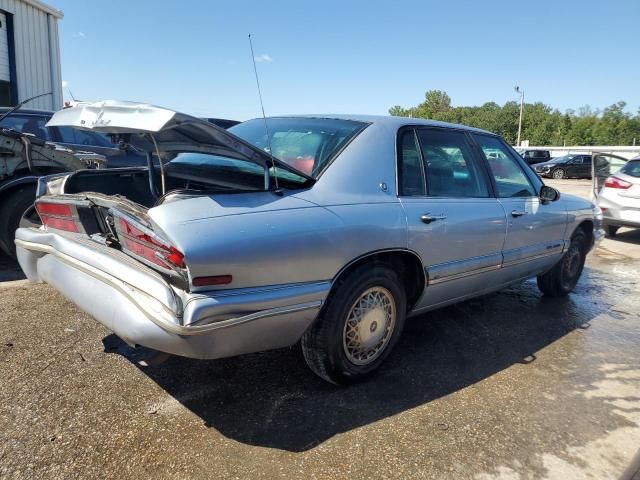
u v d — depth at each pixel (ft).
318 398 9.77
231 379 10.27
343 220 9.04
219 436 8.41
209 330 7.36
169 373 10.32
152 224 7.55
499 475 7.88
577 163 96.48
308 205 8.85
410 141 11.24
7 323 12.26
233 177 9.62
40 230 10.71
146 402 9.25
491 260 12.55
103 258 8.55
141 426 8.54
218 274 7.47
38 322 12.40
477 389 10.53
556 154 151.02
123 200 8.53
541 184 15.26
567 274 17.22
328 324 9.26
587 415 9.77
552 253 15.35
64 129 22.08
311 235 8.48
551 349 12.89
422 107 349.82
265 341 8.29
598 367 11.97
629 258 25.31
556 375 11.43
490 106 321.52
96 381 9.85
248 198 8.43
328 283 8.83
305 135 10.84
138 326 7.57
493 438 8.82
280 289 8.16
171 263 7.41
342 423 9.00
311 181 9.36
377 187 10.09
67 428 8.34
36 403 8.99
